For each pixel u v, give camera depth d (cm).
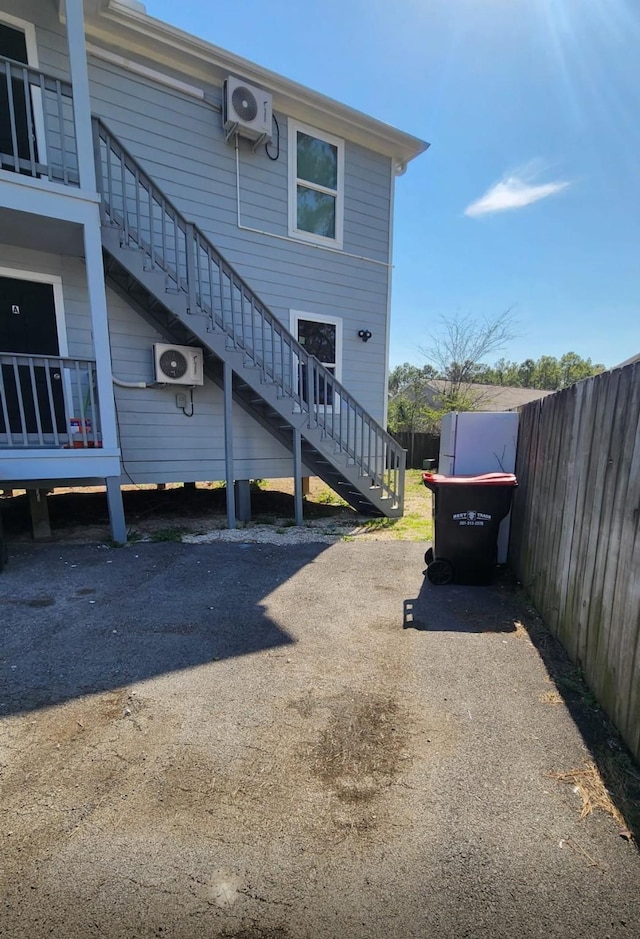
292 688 233
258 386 588
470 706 219
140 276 502
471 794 165
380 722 207
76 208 438
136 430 603
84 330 561
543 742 193
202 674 246
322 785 169
